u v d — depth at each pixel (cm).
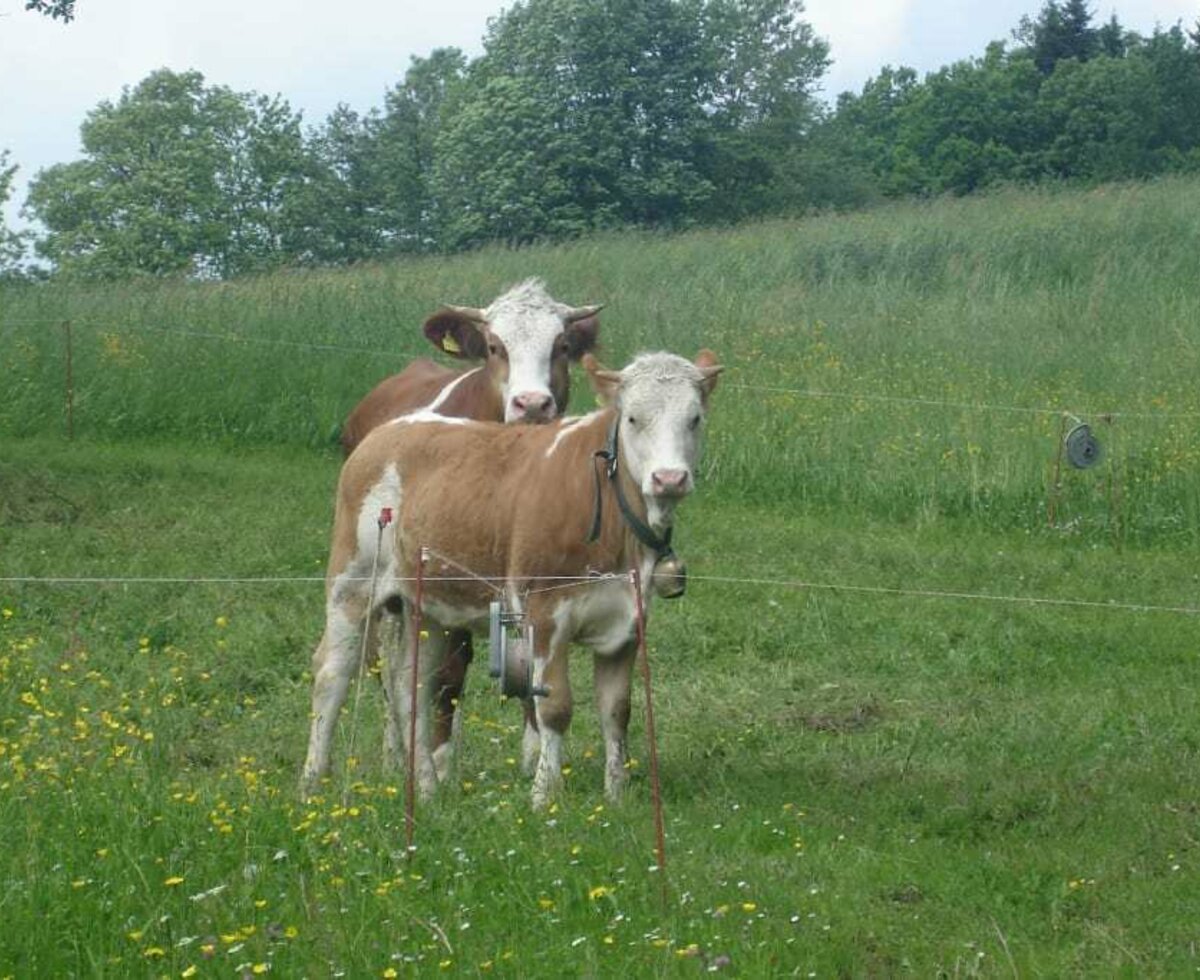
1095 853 688
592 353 1079
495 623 689
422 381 1116
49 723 768
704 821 720
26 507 1471
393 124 6412
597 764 846
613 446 761
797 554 1380
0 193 2320
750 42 5644
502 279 2459
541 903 577
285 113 5953
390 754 814
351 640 830
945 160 6481
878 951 575
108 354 1933
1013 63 6925
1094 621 1181
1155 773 808
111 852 595
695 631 1122
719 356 1980
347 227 6053
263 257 5647
